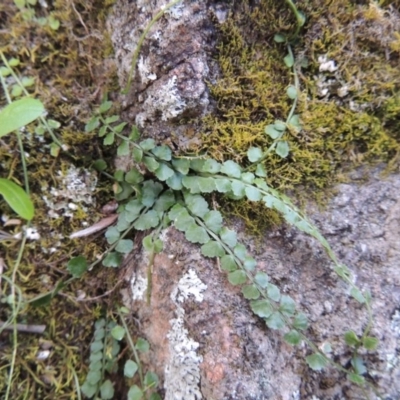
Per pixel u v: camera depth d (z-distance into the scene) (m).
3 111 0.13
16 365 0.16
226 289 0.14
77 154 0.17
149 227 0.15
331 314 0.14
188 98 0.15
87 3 0.17
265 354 0.13
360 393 0.13
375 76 0.15
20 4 0.17
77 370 0.16
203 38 0.15
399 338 0.14
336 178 0.15
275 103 0.16
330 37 0.15
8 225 0.16
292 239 0.15
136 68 0.16
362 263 0.15
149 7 0.15
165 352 0.14
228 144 0.15
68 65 0.17
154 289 0.15
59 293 0.16
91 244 0.17
